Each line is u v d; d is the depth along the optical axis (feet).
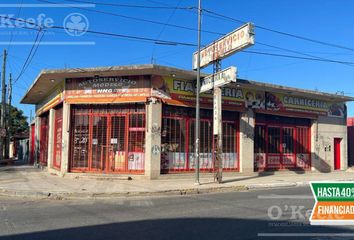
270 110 80.43
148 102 64.18
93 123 67.36
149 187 53.67
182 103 67.21
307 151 88.79
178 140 67.72
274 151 82.38
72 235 26.07
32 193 47.67
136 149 65.26
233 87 74.49
